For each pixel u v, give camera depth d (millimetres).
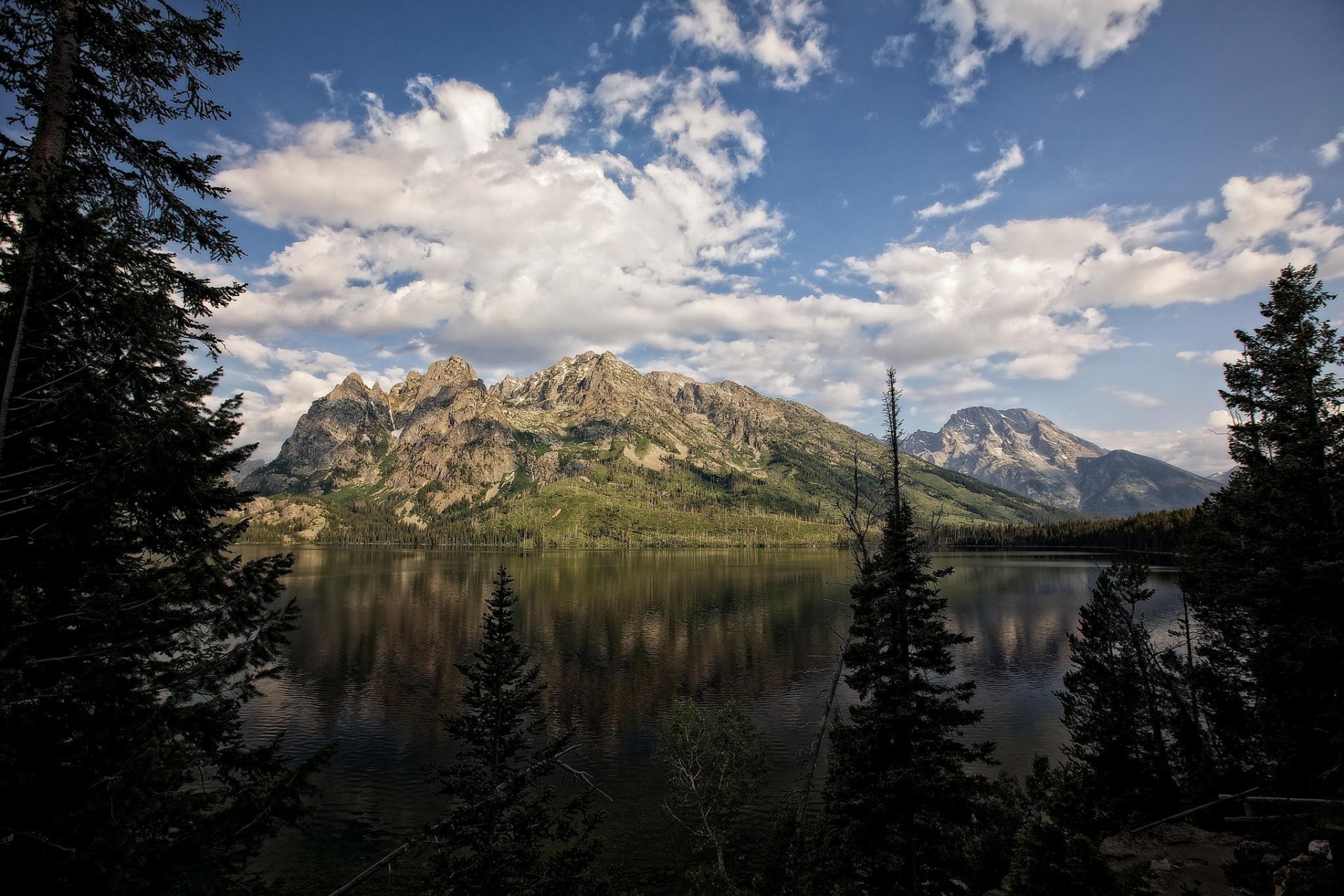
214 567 11953
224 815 10312
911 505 24656
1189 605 37688
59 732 9406
